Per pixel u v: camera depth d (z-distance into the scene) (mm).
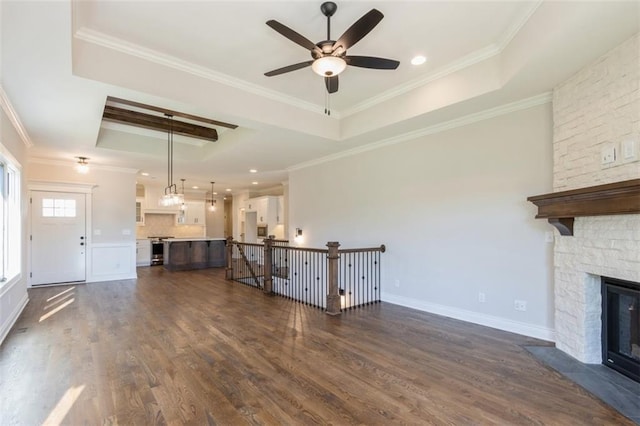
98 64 2979
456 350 3154
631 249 2396
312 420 2055
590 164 2725
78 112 3752
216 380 2564
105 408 2180
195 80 3566
